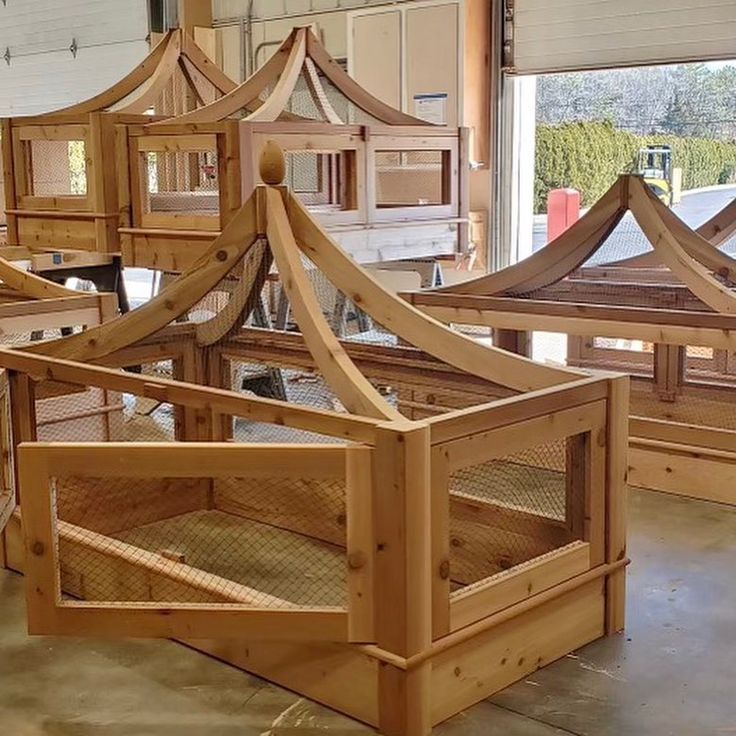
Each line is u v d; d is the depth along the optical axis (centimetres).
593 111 771
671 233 494
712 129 720
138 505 391
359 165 523
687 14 650
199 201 575
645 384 510
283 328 570
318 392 492
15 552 366
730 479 425
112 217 530
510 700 275
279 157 335
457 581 350
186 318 469
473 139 757
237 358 420
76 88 1033
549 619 292
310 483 378
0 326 422
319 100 558
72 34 1023
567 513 309
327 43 846
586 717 266
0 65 1109
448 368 369
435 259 618
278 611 263
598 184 779
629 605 334
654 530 399
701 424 493
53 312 439
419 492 247
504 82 752
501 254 772
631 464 451
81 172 788
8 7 1080
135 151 514
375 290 330
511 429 271
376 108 580
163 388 308
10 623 326
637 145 756
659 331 429
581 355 562
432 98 760
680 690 280
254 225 338
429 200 604
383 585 254
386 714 258
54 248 562
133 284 1012
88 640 314
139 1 950
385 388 418
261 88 562
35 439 366
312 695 276
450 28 742
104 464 263
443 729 261
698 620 322
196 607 267
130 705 275
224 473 257
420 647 254
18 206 577
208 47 914
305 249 336
